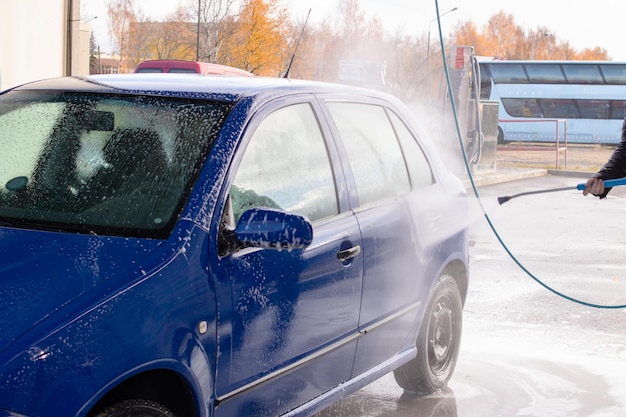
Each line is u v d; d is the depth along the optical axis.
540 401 5.56
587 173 5.15
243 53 63.06
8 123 4.30
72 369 2.97
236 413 3.70
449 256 5.49
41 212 3.73
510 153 18.94
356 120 4.95
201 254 3.53
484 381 5.91
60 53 14.59
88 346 3.03
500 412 5.33
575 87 33.22
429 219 5.23
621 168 4.77
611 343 6.92
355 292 4.43
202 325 3.45
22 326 3.01
